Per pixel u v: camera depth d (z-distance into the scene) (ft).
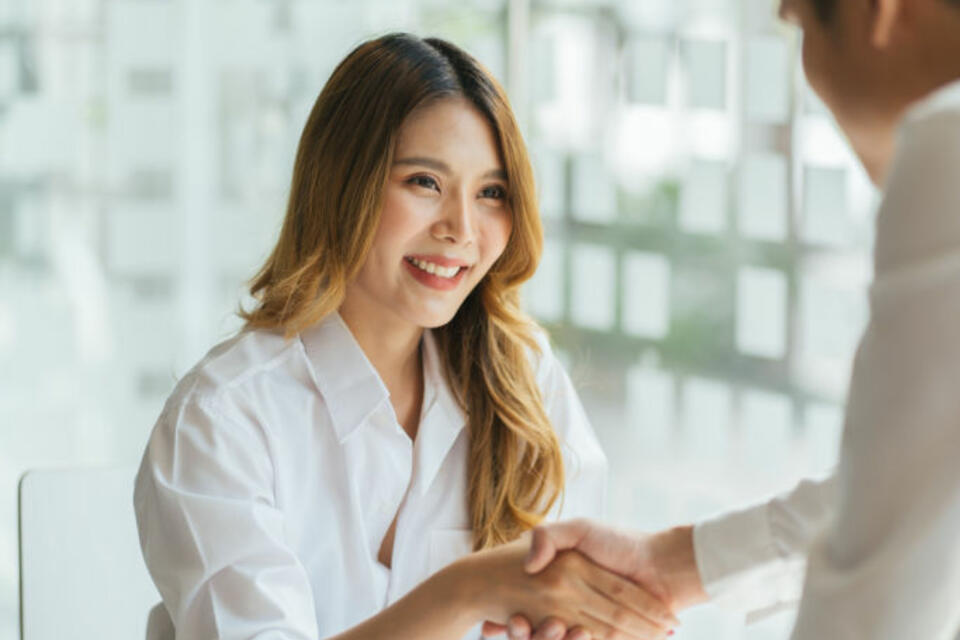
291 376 4.91
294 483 4.83
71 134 10.09
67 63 10.04
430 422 5.09
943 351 2.73
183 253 10.37
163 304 10.37
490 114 4.66
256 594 4.35
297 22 10.34
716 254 9.64
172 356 10.41
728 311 9.63
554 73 10.18
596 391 10.36
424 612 4.43
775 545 4.07
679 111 9.67
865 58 2.99
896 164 2.82
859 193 8.86
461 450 5.19
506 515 5.19
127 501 5.67
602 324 10.27
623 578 4.38
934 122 2.76
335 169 4.68
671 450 10.03
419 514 5.11
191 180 10.35
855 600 2.87
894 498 2.80
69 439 10.25
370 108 4.60
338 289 4.82
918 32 2.92
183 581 4.44
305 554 4.87
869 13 2.95
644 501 10.16
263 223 10.37
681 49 9.61
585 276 10.30
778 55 9.12
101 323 10.27
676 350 9.93
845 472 2.91
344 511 4.90
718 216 9.59
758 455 9.59
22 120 9.98
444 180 4.64
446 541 5.12
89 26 10.06
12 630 10.03
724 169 9.51
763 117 9.26
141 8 10.16
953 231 2.72
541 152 10.31
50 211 10.09
